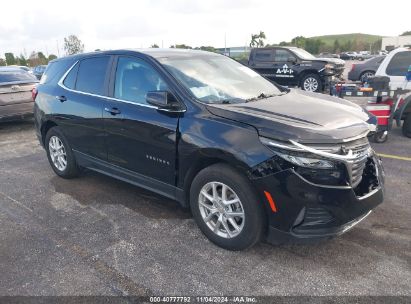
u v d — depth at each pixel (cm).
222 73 421
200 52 461
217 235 343
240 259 328
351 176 299
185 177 356
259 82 441
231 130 317
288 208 294
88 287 297
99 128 435
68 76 495
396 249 337
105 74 439
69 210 436
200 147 329
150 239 366
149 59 397
